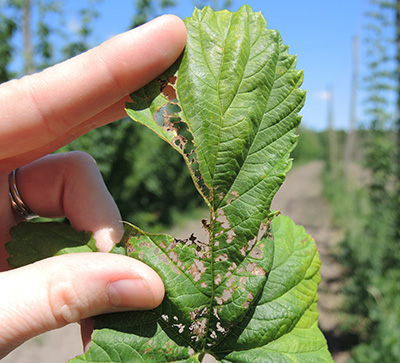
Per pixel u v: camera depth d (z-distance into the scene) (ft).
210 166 0.40
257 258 0.41
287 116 0.41
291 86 0.41
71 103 0.46
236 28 0.42
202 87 0.40
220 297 0.40
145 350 0.40
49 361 1.78
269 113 0.41
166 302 0.40
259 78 0.41
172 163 4.23
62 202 0.57
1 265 0.56
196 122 0.40
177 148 0.39
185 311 0.40
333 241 3.66
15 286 0.43
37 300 0.42
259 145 0.40
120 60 0.42
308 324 0.47
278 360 0.42
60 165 0.56
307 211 5.19
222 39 0.41
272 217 0.41
